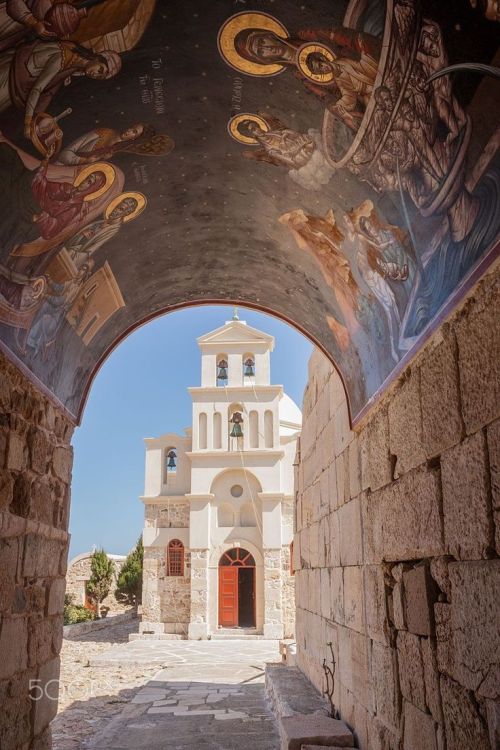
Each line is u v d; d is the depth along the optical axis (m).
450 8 2.62
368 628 5.35
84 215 4.66
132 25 3.35
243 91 4.02
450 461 3.46
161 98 4.03
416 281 3.96
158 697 10.00
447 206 3.29
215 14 3.40
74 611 25.98
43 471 5.13
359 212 4.34
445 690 3.51
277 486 22.52
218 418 23.67
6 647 4.20
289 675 9.34
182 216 5.56
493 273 2.89
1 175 3.61
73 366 5.98
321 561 8.09
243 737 7.39
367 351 5.42
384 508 4.88
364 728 5.44
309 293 6.26
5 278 4.14
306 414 9.93
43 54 3.20
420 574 3.94
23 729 4.54
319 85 3.67
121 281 6.07
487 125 2.75
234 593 22.02
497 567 2.86
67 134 3.85
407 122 3.33
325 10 3.19
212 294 7.27
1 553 4.14
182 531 22.70
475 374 3.13
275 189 4.95
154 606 22.06
